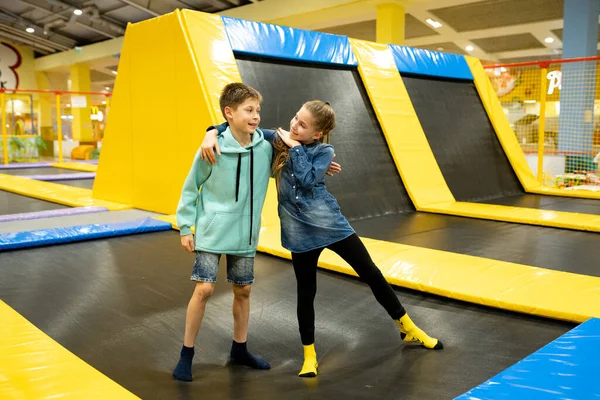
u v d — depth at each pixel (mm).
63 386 1908
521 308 2818
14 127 18156
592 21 11164
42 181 9797
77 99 16438
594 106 11148
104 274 3609
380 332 2643
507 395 1707
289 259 3936
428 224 5359
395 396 1960
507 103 12688
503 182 7645
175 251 4250
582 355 2031
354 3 12406
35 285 3367
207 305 2998
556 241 4566
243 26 5602
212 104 5031
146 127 5938
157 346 2467
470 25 15398
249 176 2162
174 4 15555
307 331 2197
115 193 6637
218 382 2100
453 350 2410
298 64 5906
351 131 6074
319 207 2199
